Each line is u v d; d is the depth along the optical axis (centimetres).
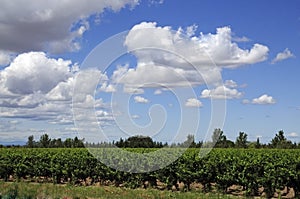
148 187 1983
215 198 1546
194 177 1873
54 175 2159
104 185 2083
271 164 1723
